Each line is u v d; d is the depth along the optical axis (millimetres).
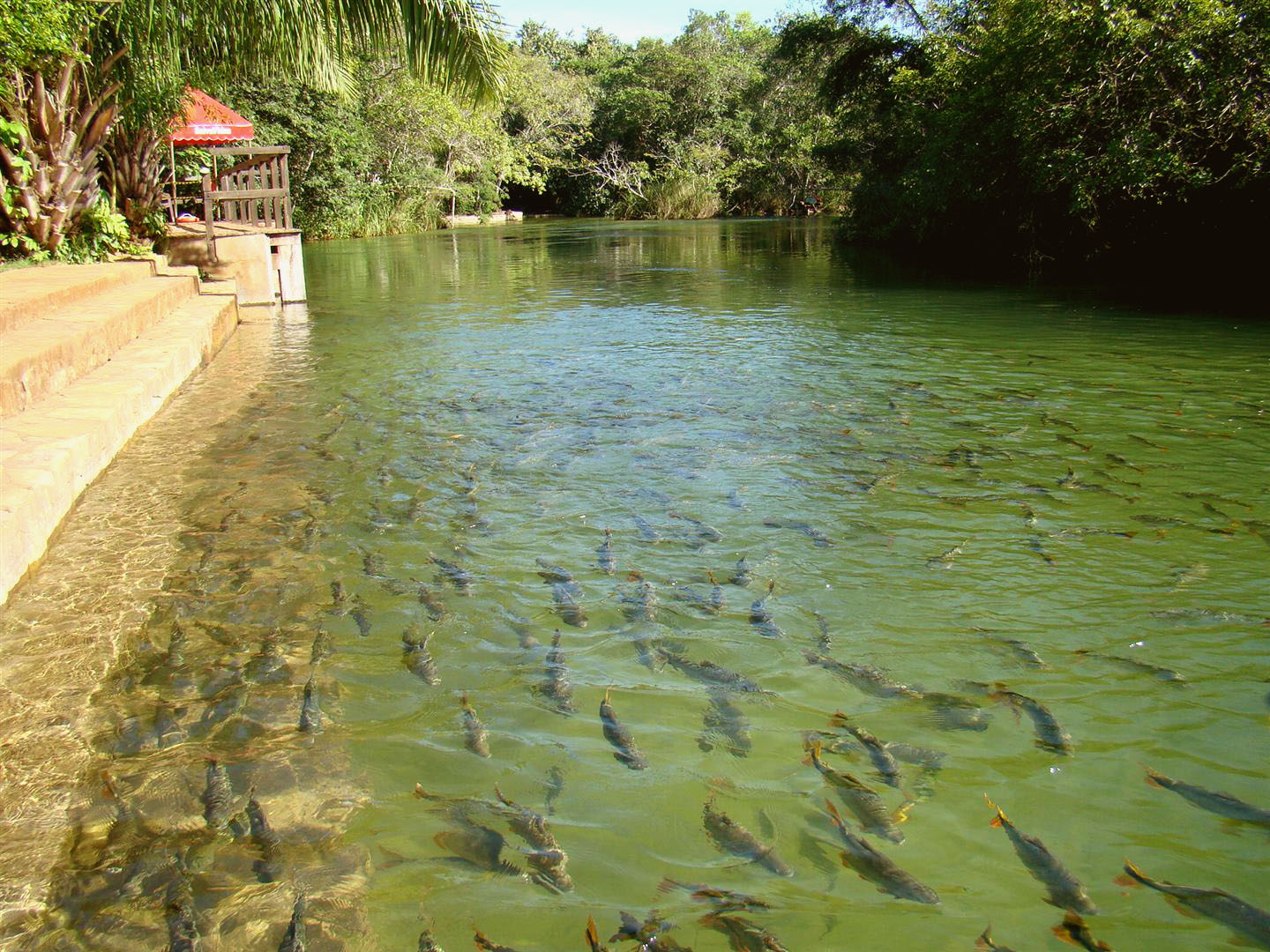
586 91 58812
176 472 7465
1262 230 17406
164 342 10414
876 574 5668
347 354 13000
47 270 12055
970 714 4242
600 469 7672
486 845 3453
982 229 24594
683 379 11219
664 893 3234
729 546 6094
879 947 3006
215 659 4688
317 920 3092
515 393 10500
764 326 15391
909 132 27219
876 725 4180
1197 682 4480
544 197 66750
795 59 36094
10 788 3725
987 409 9516
